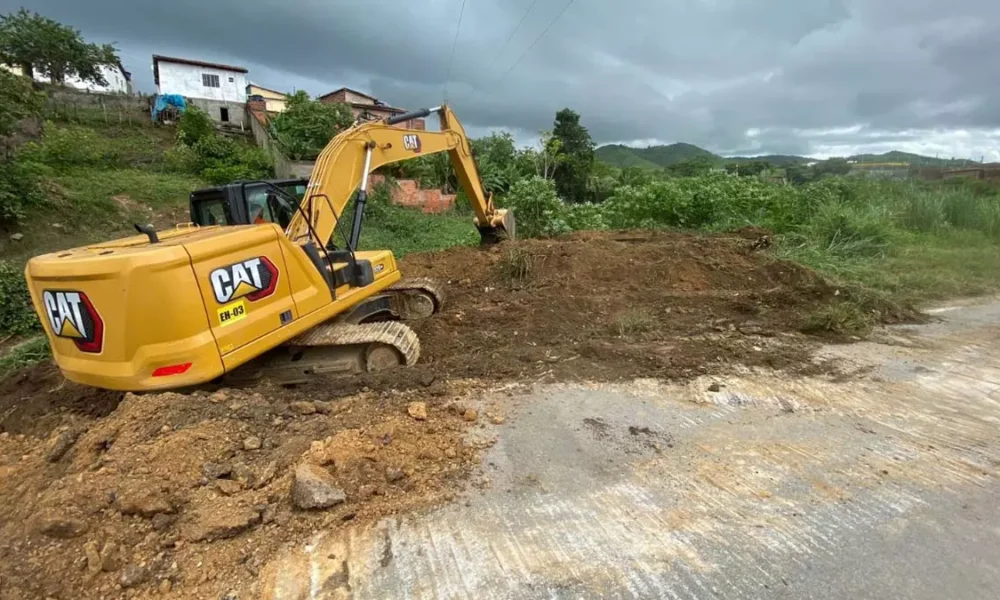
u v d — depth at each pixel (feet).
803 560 8.68
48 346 23.34
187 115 75.72
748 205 41.50
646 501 10.25
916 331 20.30
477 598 8.01
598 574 8.43
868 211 37.35
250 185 17.16
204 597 8.04
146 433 11.26
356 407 13.60
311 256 15.78
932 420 13.30
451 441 12.28
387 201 61.46
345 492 10.28
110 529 8.95
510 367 16.67
